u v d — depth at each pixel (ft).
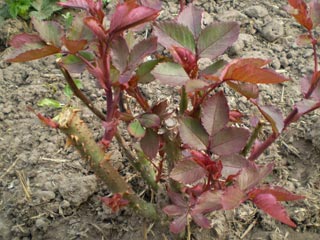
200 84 1.32
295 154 2.32
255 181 1.41
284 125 1.71
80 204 2.16
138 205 1.89
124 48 1.44
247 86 1.38
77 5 1.43
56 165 2.29
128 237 2.07
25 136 2.43
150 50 1.43
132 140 2.11
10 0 3.00
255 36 2.84
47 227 2.12
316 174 2.25
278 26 2.85
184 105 1.63
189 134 1.47
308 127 2.39
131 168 2.25
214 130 1.46
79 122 1.56
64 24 3.00
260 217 2.10
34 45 1.43
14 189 2.24
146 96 2.51
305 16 1.61
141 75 1.54
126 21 1.31
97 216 2.14
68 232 2.10
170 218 1.97
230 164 1.47
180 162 1.48
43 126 2.46
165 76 1.37
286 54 2.74
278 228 2.09
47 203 2.17
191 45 1.44
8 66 2.80
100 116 1.74
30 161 2.32
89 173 2.26
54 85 2.66
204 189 1.59
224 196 1.33
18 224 2.15
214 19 2.89
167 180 2.04
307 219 2.10
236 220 2.10
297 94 2.52
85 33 1.46
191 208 1.64
